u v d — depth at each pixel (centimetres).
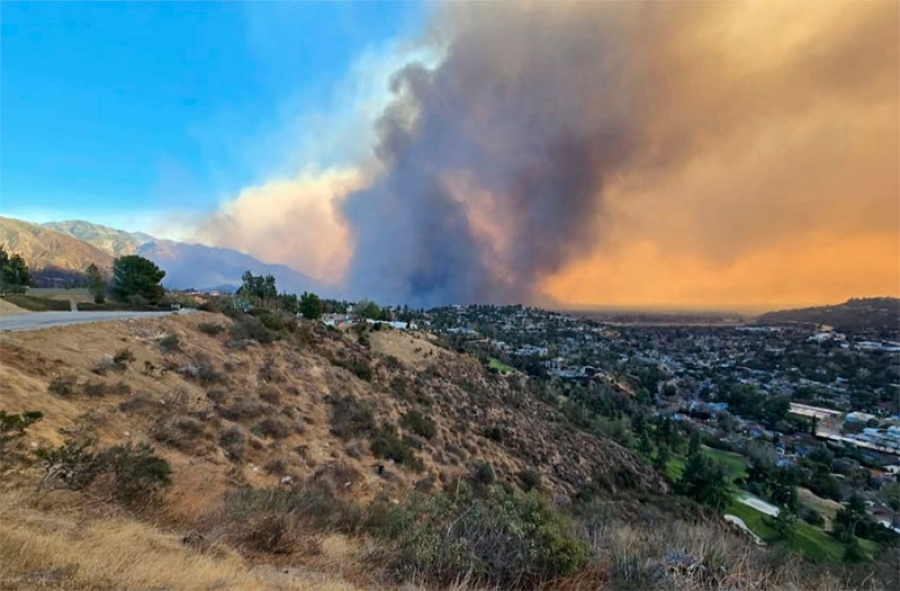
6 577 298
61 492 541
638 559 455
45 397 887
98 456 612
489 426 2988
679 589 407
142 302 3083
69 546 379
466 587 414
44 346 1121
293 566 474
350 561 494
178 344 1593
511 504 508
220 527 541
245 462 1049
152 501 600
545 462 2841
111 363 1196
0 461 562
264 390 1555
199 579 366
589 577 446
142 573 349
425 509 569
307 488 890
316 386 1894
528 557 452
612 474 3347
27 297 2903
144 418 1015
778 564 482
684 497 3484
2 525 381
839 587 468
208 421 1144
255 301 3866
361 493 1174
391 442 1630
